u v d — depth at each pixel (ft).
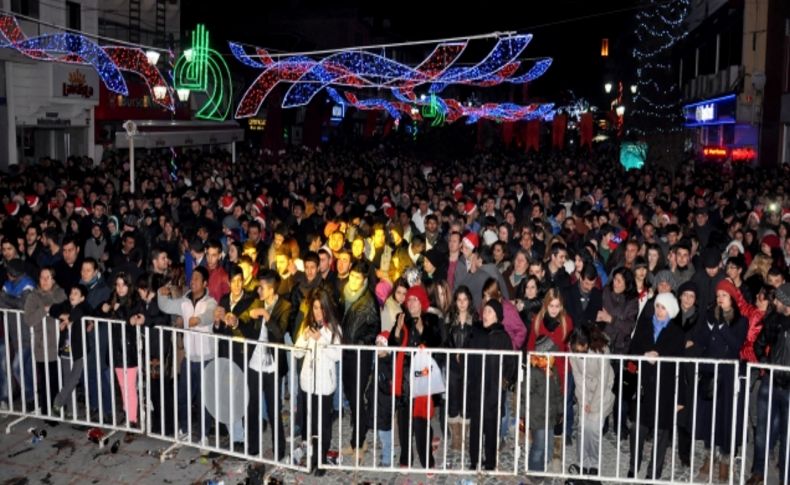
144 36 99.71
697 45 134.00
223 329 25.41
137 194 48.75
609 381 23.40
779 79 102.89
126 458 24.57
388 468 23.21
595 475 23.17
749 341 23.91
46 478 23.11
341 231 37.40
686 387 23.36
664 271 27.58
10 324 27.89
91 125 85.76
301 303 27.37
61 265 32.35
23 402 26.71
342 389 26.00
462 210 47.29
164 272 29.89
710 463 22.75
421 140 122.52
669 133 102.99
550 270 30.37
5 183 52.24
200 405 25.00
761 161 104.17
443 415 26.21
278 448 24.20
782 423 23.00
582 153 133.39
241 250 34.50
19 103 75.66
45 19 76.02
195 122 86.33
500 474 23.24
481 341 23.45
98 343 25.71
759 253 31.50
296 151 109.70
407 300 24.08
